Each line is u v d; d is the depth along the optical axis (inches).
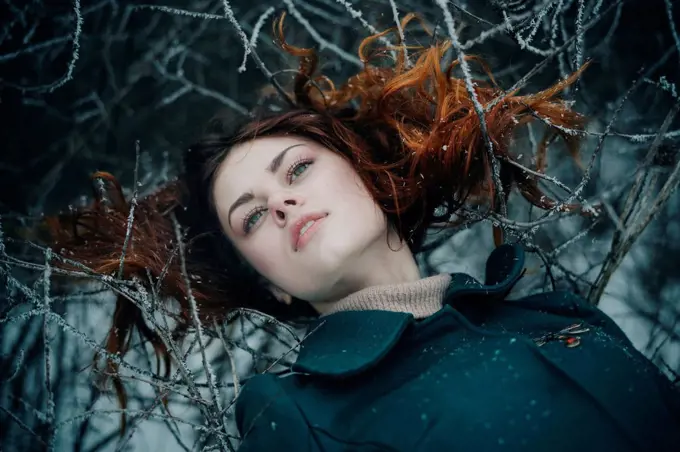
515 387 44.5
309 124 59.4
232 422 65.6
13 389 67.1
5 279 54.9
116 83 85.6
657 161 63.4
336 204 54.5
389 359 48.4
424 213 62.0
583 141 68.2
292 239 53.6
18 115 82.9
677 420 46.2
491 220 61.1
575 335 49.3
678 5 80.7
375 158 63.1
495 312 55.7
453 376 45.6
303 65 66.8
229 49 86.7
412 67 64.2
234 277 66.1
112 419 66.8
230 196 57.6
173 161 85.7
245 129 60.4
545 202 64.2
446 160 61.0
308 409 46.3
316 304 58.1
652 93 81.5
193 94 87.5
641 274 80.6
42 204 82.2
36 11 80.4
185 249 65.0
